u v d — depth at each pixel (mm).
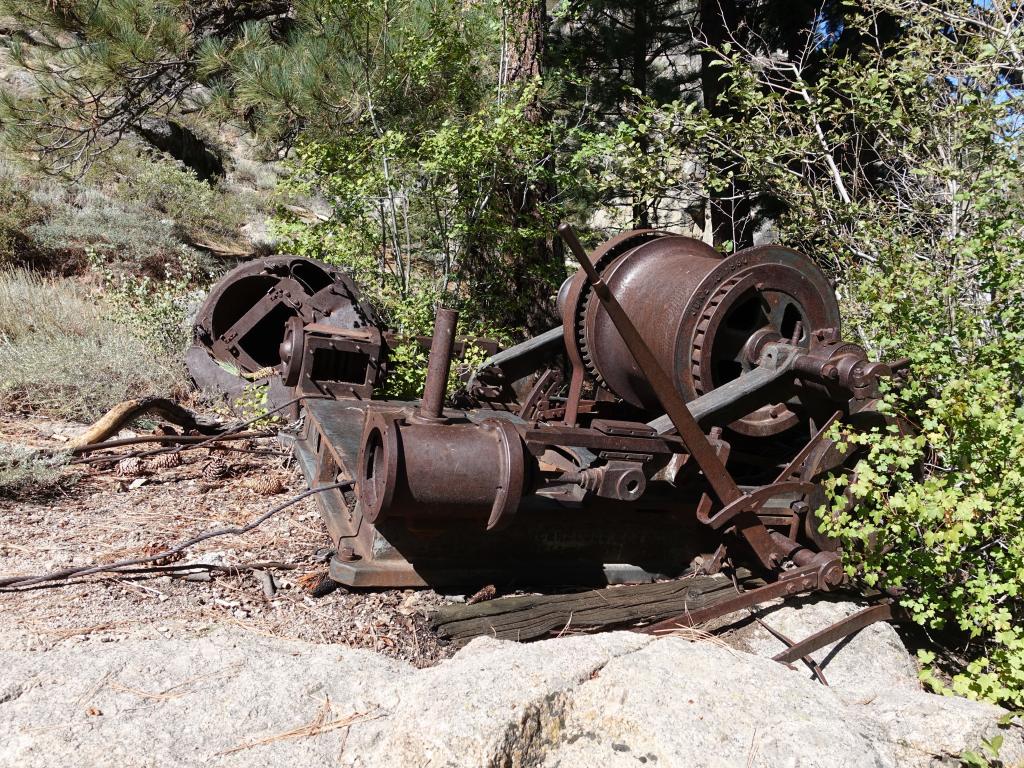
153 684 2686
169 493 5137
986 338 4883
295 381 6266
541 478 3812
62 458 5188
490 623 3729
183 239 14789
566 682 2516
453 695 2436
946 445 3822
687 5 16391
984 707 3012
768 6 12328
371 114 9703
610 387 5426
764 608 4180
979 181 4801
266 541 4445
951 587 4090
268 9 13781
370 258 9391
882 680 3648
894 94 6547
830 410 4617
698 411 4105
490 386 6258
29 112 12156
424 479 3561
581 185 10461
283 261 7672
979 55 5426
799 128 7191
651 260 5258
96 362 7133
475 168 8867
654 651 2777
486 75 10852
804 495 4414
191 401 7340
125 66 11969
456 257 9781
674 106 7070
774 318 4621
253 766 2344
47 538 4230
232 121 13453
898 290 4793
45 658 2799
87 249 11539
